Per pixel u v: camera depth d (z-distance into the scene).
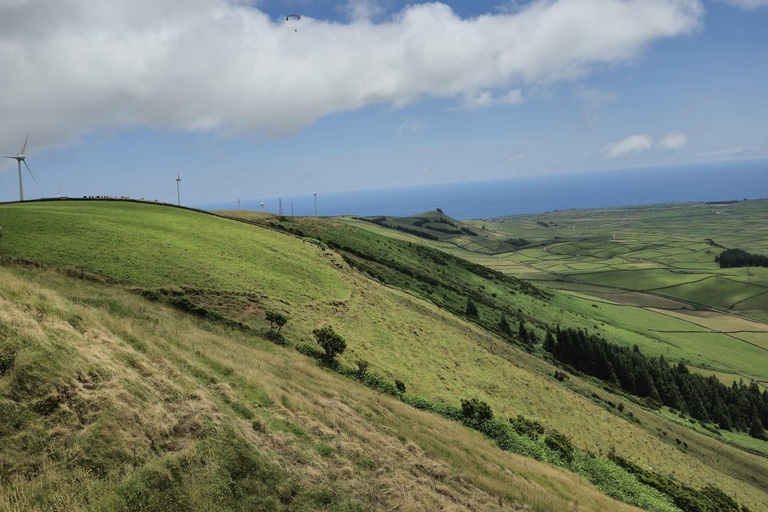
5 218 46.94
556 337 121.44
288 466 16.34
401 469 20.45
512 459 31.70
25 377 13.60
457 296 124.62
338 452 19.25
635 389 106.12
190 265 46.00
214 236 63.31
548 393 60.94
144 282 38.03
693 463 59.94
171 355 21.66
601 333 140.62
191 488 13.10
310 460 17.28
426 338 59.28
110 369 16.16
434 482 20.67
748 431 100.25
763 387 120.88
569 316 152.38
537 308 150.75
